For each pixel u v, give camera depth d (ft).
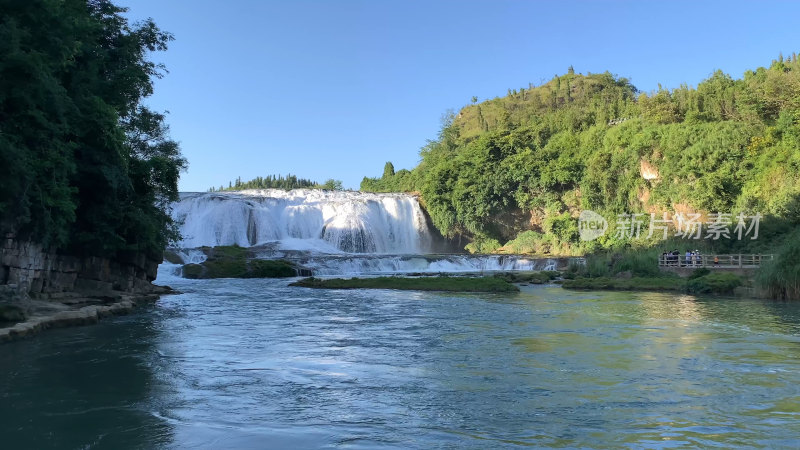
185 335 40.22
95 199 63.72
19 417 19.72
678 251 116.16
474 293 83.10
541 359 30.30
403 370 27.66
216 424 18.88
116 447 16.53
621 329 42.42
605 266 109.29
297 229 195.72
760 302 66.03
